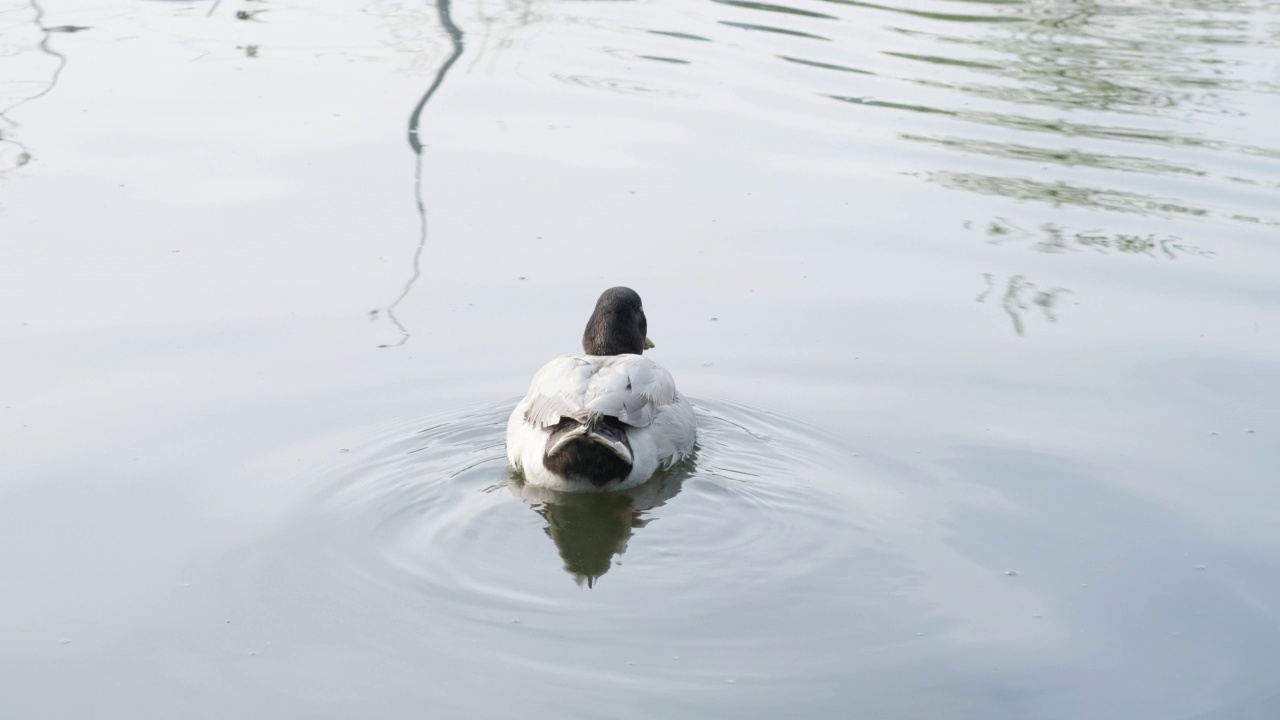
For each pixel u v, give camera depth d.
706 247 11.17
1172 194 12.47
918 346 9.62
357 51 16.53
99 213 11.46
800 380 9.12
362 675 5.85
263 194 11.98
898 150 13.45
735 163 12.98
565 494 7.45
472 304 10.06
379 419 8.34
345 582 6.55
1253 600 6.58
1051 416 8.64
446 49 16.70
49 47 16.38
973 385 9.06
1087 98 15.15
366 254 10.85
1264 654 6.14
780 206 12.03
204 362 9.07
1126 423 8.54
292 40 17.02
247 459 7.83
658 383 7.93
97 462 7.79
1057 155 13.39
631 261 10.88
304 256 10.77
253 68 15.70
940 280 10.71
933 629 6.26
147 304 9.88
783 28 17.92
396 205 11.81
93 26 17.45
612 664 5.92
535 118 14.13
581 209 11.84
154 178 12.27
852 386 9.03
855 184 12.57
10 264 10.44
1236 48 17.16
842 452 8.10
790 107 14.63
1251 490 7.72
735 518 7.28
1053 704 5.73
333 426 8.24
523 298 10.16
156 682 5.83
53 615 6.34
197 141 13.26
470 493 7.45
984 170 12.98
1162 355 9.53
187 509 7.28
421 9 18.80
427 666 5.90
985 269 10.93
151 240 10.97
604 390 7.57
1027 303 10.34
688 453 8.05
